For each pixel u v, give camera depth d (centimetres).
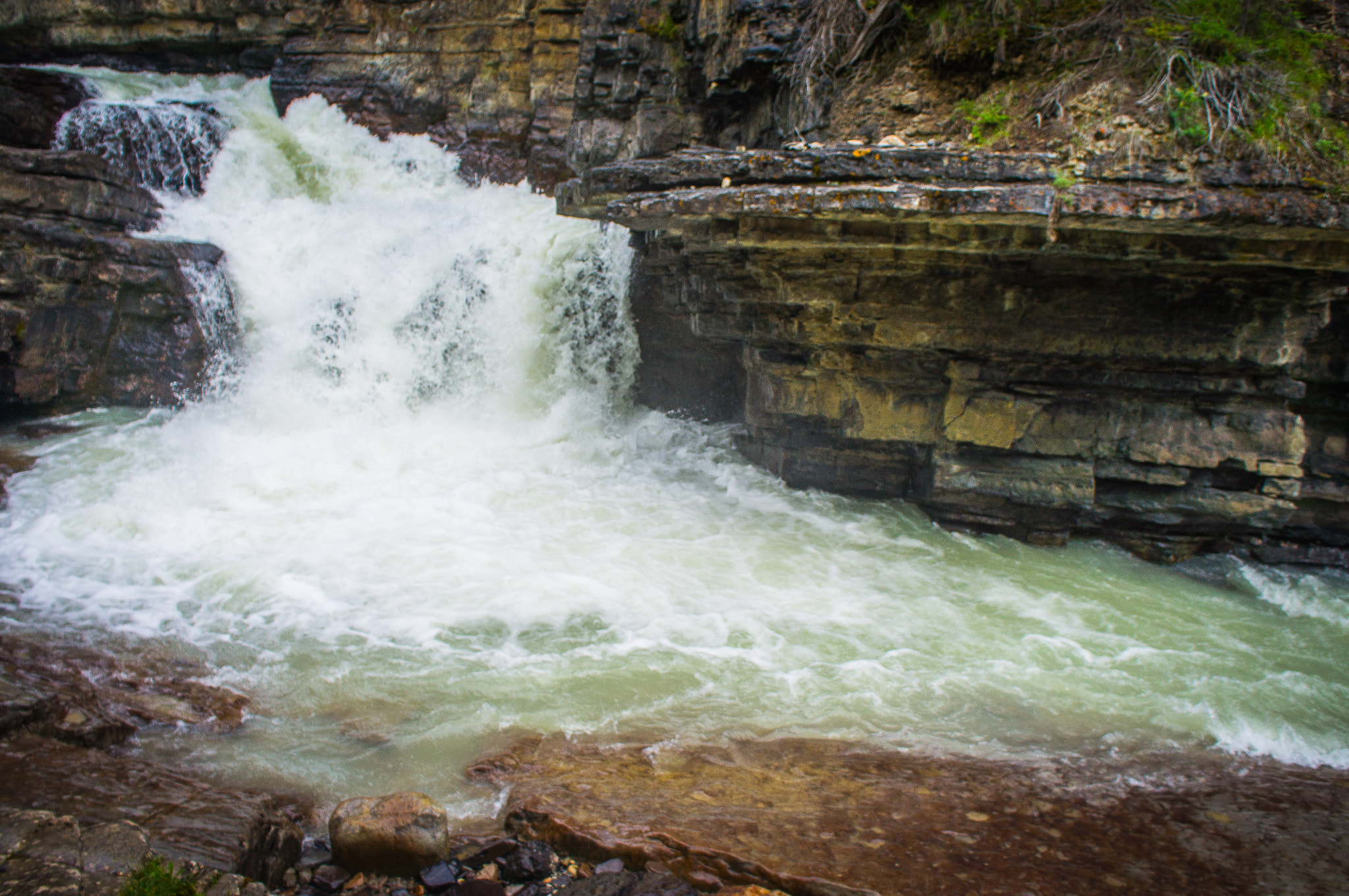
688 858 406
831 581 845
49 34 1833
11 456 1077
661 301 1302
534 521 972
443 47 1694
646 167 803
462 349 1365
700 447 1256
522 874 407
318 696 601
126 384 1325
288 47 1741
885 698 625
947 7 866
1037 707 621
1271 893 411
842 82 940
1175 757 558
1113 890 405
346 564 835
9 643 636
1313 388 923
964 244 739
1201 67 732
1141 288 811
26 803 396
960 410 917
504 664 656
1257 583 891
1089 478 906
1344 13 765
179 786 432
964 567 895
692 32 1230
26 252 1190
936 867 413
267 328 1402
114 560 821
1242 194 662
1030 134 771
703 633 723
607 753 532
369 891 396
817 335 920
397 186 1692
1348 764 561
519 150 1681
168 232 1423
